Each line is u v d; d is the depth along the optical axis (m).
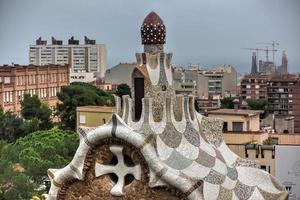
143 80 27.83
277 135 70.00
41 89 194.38
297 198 55.81
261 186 29.12
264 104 164.38
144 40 28.66
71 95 140.75
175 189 25.64
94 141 26.42
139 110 27.84
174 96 27.95
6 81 177.62
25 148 72.56
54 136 85.12
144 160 25.81
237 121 69.12
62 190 27.36
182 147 27.11
